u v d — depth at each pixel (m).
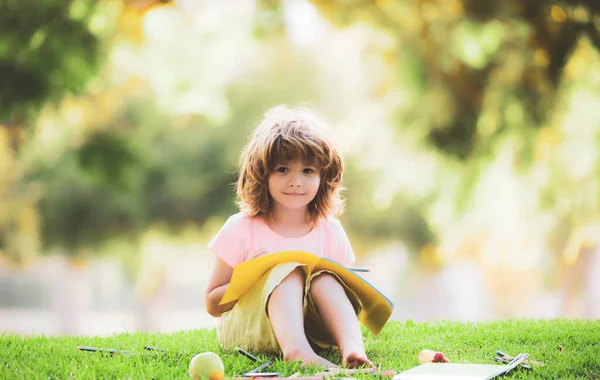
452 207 11.98
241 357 3.37
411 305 22.98
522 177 11.52
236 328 3.59
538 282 19.95
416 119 11.22
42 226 16.12
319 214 3.95
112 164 11.85
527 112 10.74
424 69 11.02
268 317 3.40
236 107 18.52
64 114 10.99
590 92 10.99
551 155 11.91
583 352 3.62
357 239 18.02
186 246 19.11
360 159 14.08
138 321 21.50
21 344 3.84
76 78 9.81
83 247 16.52
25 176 15.16
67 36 9.60
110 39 10.63
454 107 10.98
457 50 10.62
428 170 13.06
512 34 10.30
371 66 13.51
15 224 15.92
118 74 12.02
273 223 3.90
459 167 11.38
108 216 16.53
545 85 10.61
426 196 13.80
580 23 10.06
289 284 3.37
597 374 3.21
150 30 11.59
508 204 12.23
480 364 3.21
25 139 12.43
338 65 18.28
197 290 29.64
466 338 4.12
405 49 11.19
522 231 13.65
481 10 10.35
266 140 3.78
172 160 17.64
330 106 18.55
